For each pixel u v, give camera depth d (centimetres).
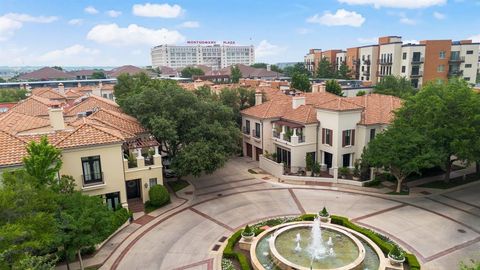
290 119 3869
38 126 2925
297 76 7138
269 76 12331
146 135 3284
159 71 16350
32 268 1288
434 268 1933
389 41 9131
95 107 4119
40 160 1847
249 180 3519
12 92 6912
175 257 2122
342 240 2153
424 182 3312
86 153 2488
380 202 2870
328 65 10838
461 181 3312
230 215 2702
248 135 4372
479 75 10225
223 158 3072
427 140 2842
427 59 7994
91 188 2522
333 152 3494
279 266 1872
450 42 7950
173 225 2556
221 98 4444
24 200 1472
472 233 2308
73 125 2894
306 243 2111
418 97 3152
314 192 3136
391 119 3369
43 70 12275
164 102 3253
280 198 3017
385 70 8731
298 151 3641
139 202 2925
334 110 3369
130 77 5888
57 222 1703
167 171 3647
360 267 1850
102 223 1864
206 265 2020
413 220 2517
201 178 3619
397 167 2902
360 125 3469
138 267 2023
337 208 2769
